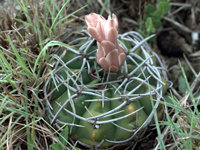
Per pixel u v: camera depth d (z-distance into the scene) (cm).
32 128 19
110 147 21
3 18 25
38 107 21
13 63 21
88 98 20
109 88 20
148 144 22
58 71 21
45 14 24
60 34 24
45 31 23
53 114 20
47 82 21
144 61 21
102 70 21
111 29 16
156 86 22
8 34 23
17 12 25
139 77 21
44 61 22
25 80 20
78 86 20
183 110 19
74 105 19
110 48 17
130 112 19
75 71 21
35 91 21
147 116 20
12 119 21
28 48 23
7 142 19
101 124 19
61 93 21
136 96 19
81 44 24
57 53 23
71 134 20
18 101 21
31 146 19
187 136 18
